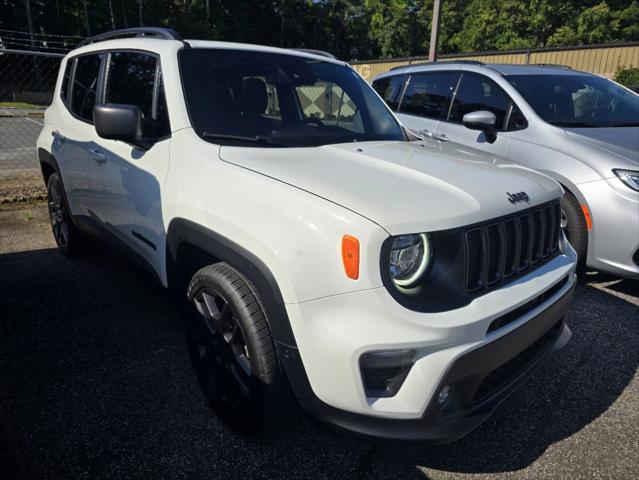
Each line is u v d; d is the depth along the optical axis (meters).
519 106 4.62
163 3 46.62
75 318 3.38
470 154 2.85
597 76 5.39
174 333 3.23
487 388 2.07
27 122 15.41
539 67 5.34
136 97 2.96
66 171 3.86
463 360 1.78
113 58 3.32
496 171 2.42
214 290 2.22
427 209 1.85
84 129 3.50
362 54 61.19
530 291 2.06
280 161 2.29
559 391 2.80
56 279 4.00
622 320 3.62
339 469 2.18
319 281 1.78
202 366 2.50
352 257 1.73
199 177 2.33
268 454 2.25
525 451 2.33
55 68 24.47
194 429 2.38
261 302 2.04
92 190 3.44
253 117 2.71
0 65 26.14
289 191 1.97
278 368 2.03
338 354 1.75
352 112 3.17
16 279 3.99
